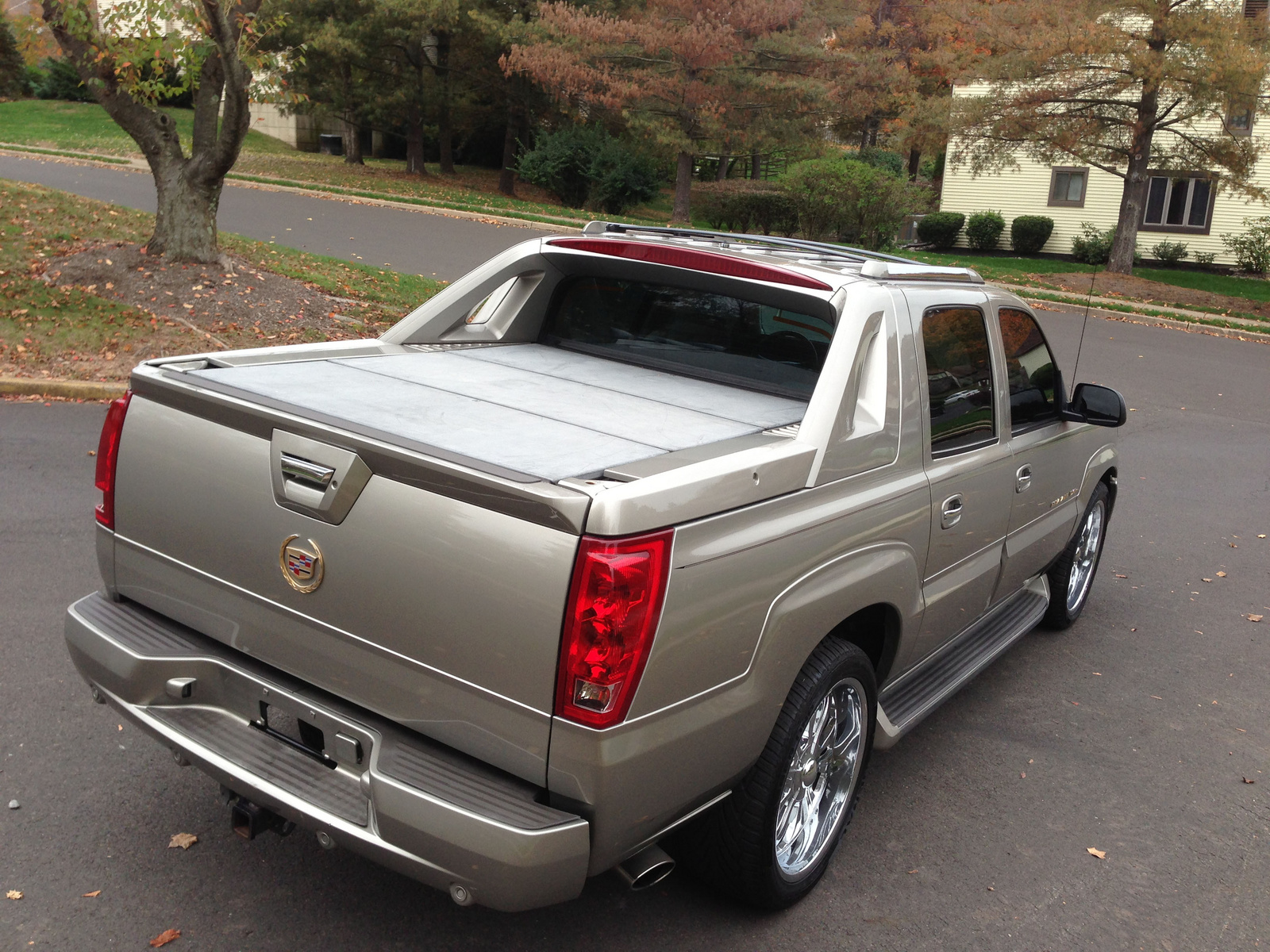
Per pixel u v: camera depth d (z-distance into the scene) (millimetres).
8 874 3148
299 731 2844
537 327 4461
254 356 3605
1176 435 11867
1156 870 3715
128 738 3959
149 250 12211
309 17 27578
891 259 4277
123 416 3111
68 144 28734
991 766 4391
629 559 2314
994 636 4793
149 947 2900
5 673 4332
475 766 2529
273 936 2986
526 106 30828
